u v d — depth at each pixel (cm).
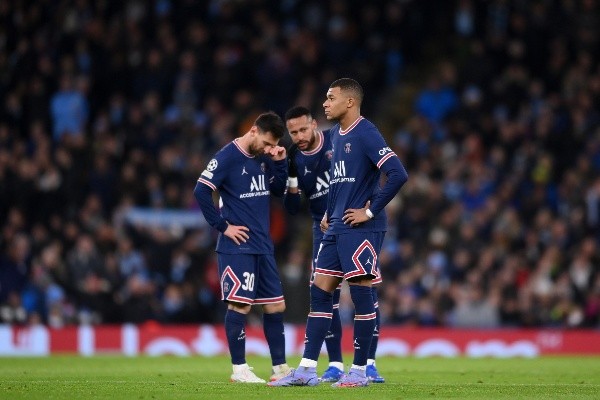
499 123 7425
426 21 8375
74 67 7206
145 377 3522
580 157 7212
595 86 7650
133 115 6994
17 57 7075
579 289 6200
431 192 6744
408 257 6350
